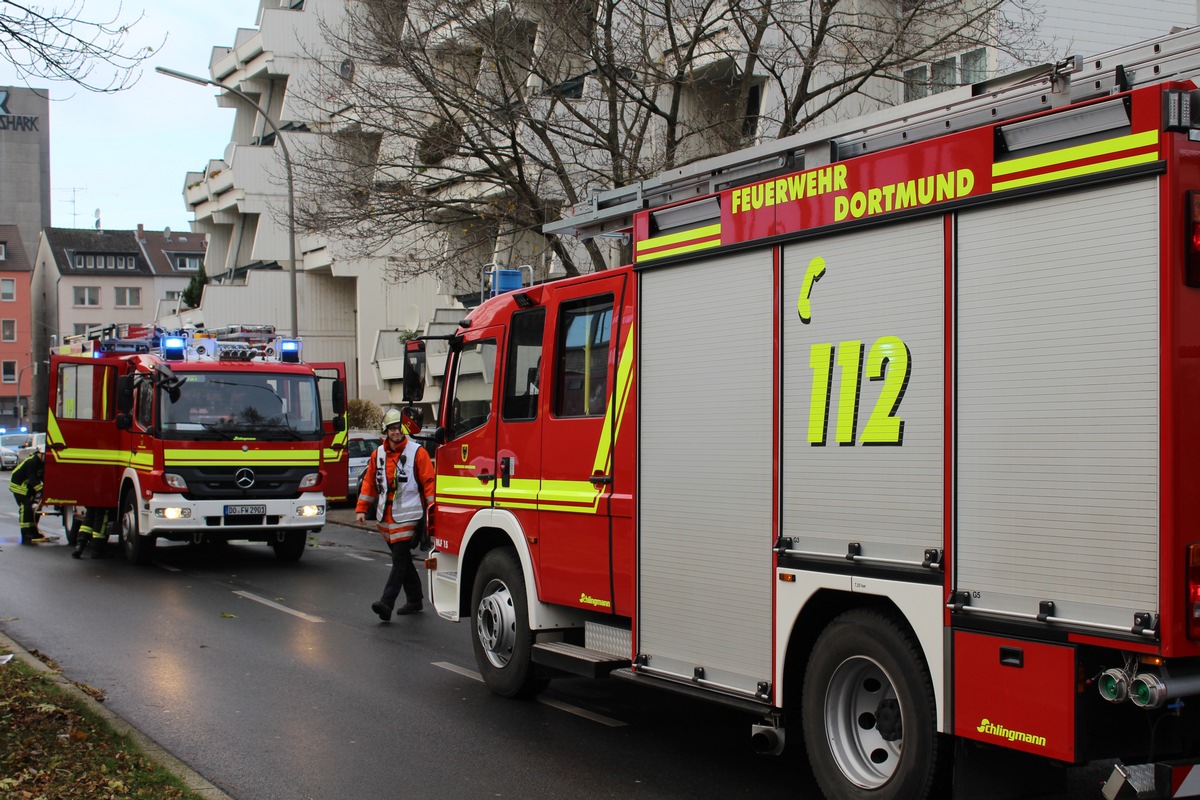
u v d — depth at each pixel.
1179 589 4.13
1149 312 4.25
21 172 101.56
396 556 11.47
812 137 5.79
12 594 13.21
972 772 4.84
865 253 5.40
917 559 5.03
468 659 9.71
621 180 17.53
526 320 8.13
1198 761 4.57
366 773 6.52
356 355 41.41
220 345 16.22
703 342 6.37
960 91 5.58
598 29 18.72
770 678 5.82
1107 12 20.06
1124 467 4.29
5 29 7.14
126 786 5.95
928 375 5.04
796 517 5.70
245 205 41.19
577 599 7.37
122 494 16.39
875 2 19.16
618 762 6.75
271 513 15.59
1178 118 4.25
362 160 20.09
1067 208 4.54
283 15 38.97
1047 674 4.48
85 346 20.53
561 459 7.58
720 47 18.77
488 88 18.59
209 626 11.16
